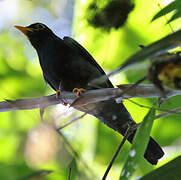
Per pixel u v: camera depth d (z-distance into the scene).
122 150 12.12
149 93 6.37
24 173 12.91
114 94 6.99
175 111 6.45
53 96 8.57
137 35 12.05
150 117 6.49
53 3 14.38
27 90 14.77
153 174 6.27
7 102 8.05
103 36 11.46
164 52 4.93
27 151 13.26
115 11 11.02
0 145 14.09
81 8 11.38
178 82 4.83
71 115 9.59
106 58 11.98
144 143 6.35
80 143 12.33
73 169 9.14
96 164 12.28
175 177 6.16
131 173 6.16
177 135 11.80
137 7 11.29
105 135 12.49
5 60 15.41
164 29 11.96
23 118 14.19
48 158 12.47
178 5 6.95
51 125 9.23
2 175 12.95
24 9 15.23
